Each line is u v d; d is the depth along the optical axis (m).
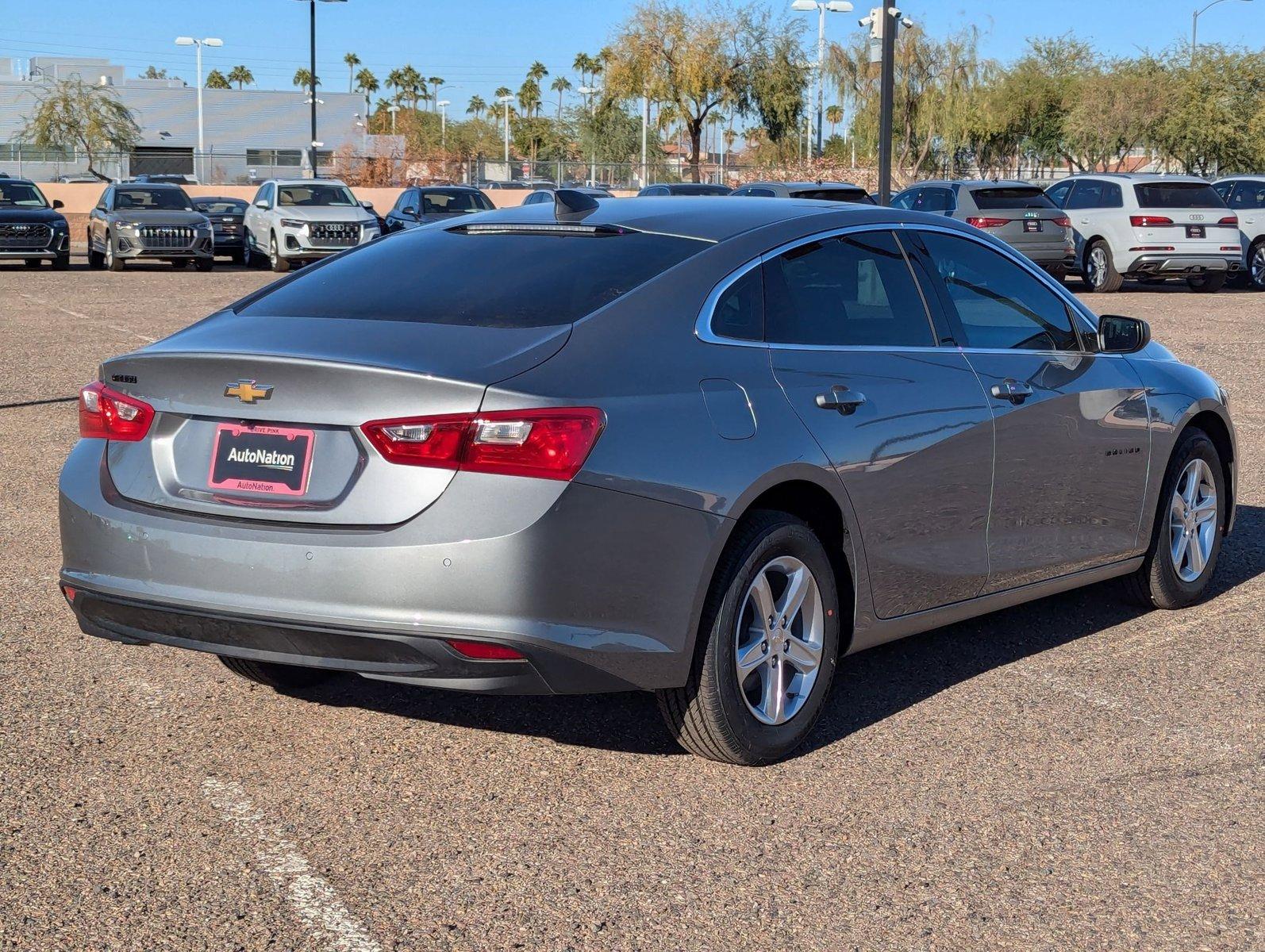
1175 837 3.61
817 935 3.09
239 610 3.56
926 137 49.88
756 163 54.12
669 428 3.66
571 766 4.04
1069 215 23.34
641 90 50.88
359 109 72.88
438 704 4.54
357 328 3.80
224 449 3.68
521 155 85.12
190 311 18.48
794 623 4.15
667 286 3.93
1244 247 24.30
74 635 5.18
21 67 76.62
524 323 3.75
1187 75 45.97
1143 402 5.33
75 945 3.01
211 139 70.50
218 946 3.01
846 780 3.96
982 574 4.68
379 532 3.46
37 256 27.39
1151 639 5.30
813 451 3.99
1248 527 7.18
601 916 3.17
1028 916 3.19
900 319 4.51
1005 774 4.00
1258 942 3.08
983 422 4.57
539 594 3.42
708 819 3.69
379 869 3.38
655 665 3.66
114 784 3.87
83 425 4.02
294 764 4.03
